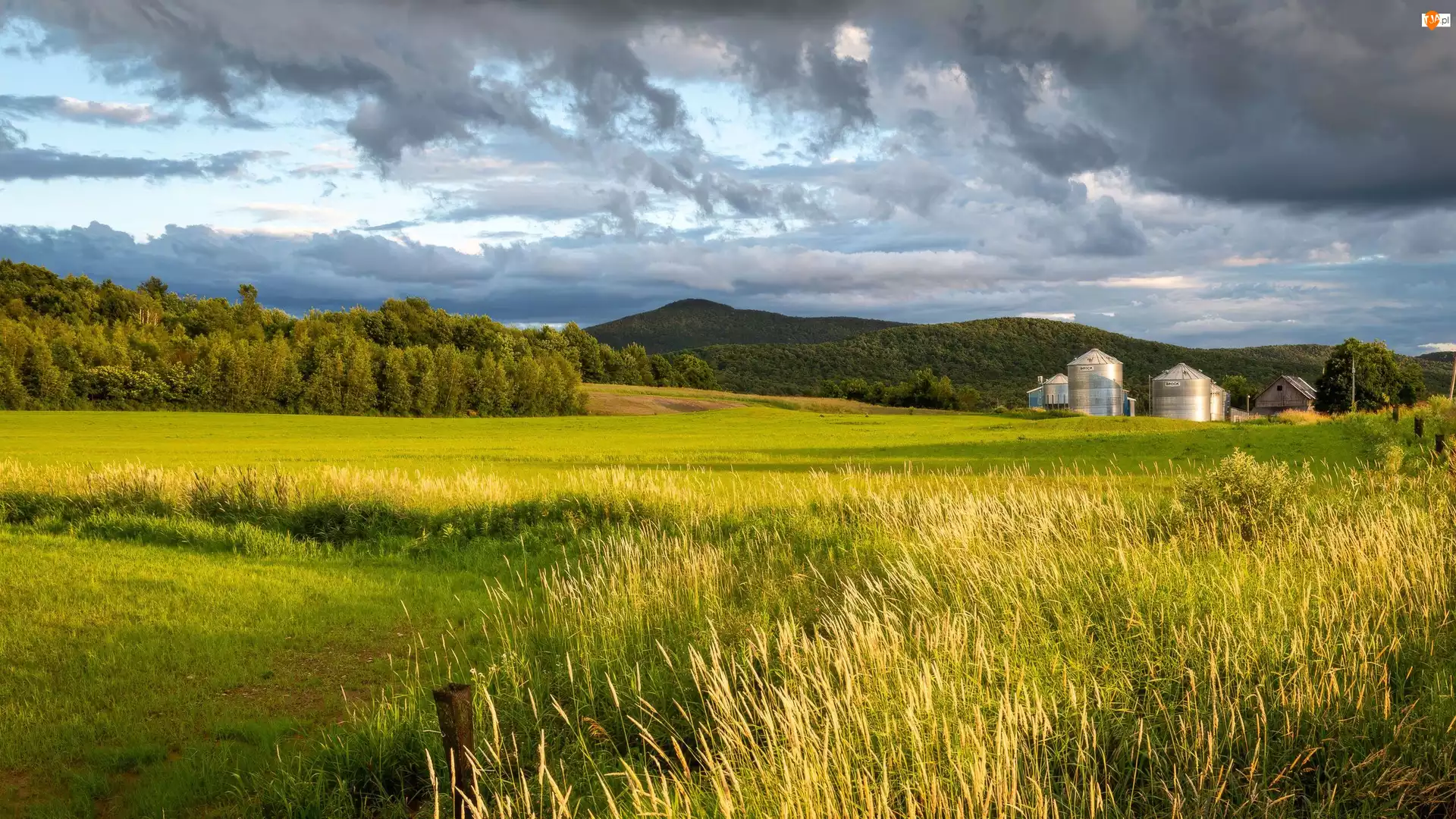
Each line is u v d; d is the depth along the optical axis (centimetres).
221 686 822
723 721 556
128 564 1309
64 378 7769
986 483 2017
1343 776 473
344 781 587
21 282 11238
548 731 635
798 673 583
